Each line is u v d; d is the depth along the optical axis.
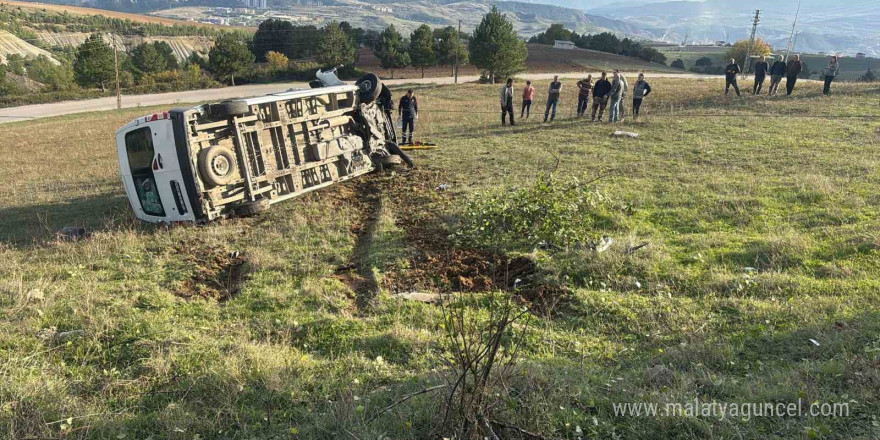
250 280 8.10
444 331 6.09
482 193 11.28
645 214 9.96
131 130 11.35
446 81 66.56
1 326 6.50
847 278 6.71
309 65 84.94
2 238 11.36
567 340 5.91
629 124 19.72
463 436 4.03
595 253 8.00
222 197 11.46
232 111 11.25
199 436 4.52
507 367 4.88
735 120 19.47
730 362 5.05
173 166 11.01
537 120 22.38
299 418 4.69
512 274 7.95
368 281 7.96
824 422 3.93
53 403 4.97
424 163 15.54
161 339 6.15
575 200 9.62
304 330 6.37
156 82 79.75
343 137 13.75
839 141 15.14
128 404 5.09
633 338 5.90
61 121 47.00
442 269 8.21
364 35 108.38
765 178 11.58
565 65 82.62
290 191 12.55
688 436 3.98
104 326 6.48
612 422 4.26
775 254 7.59
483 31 57.28
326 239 9.80
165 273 8.58
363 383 5.16
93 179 18.55
